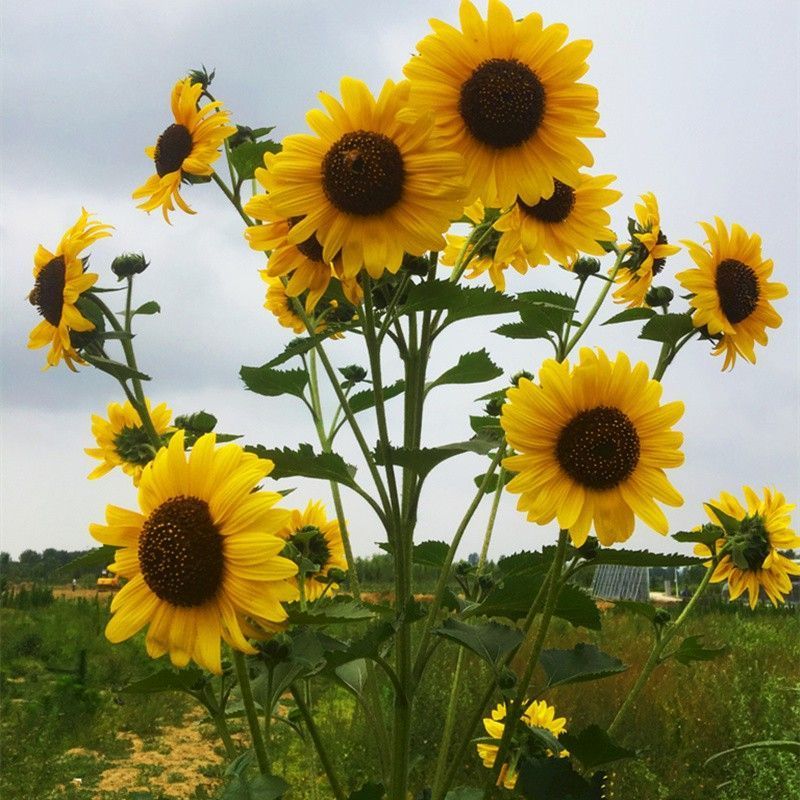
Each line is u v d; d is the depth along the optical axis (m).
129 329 0.74
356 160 0.57
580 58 0.64
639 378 0.60
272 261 0.65
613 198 0.73
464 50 0.64
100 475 0.84
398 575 0.64
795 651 2.72
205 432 0.79
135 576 0.55
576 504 0.59
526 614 0.73
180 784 1.99
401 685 0.64
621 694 1.96
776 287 0.77
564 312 0.80
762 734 1.62
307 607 0.75
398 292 0.65
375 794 0.64
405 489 0.68
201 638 0.54
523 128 0.63
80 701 2.68
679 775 1.47
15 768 2.07
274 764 1.49
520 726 0.75
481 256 0.84
